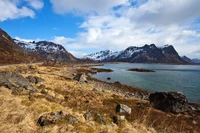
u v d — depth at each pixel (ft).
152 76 299.38
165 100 81.92
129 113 59.06
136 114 58.90
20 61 367.25
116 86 173.99
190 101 124.88
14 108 28.27
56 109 33.91
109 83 192.65
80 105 55.31
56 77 163.53
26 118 24.61
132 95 132.87
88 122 27.81
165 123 52.70
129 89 163.53
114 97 98.17
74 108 44.01
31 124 23.62
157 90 166.09
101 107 62.54
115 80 236.22
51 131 21.72
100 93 103.35
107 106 67.97
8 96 35.78
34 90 52.75
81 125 25.08
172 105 78.79
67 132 21.97
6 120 23.53
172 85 196.85
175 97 80.28
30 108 30.45
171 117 64.08
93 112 33.58
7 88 44.50
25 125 22.53
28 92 45.27
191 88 176.96
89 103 65.72
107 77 270.67
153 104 86.07
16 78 69.21
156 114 65.16
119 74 326.44
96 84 174.60
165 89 171.53
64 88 99.30
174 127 50.06
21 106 30.25
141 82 220.64
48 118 24.43
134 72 384.27
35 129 22.49
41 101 37.76
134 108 71.05
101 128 25.95
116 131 26.16
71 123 25.14
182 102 80.18
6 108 27.35
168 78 269.85
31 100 36.60
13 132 20.47
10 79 65.26
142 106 77.82
